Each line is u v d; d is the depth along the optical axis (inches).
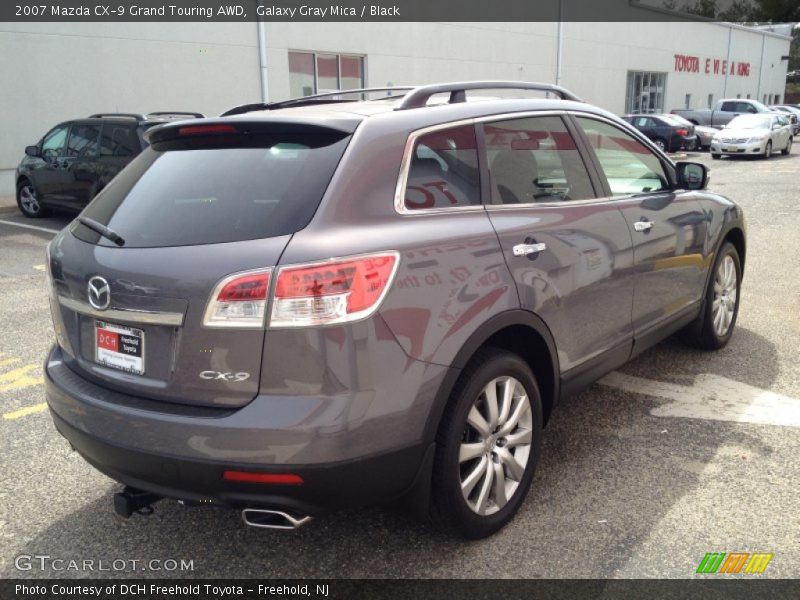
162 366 97.9
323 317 90.4
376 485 96.8
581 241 130.6
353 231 95.9
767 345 204.2
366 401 93.3
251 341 91.0
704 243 176.4
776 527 116.3
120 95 622.8
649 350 202.1
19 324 242.8
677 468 136.3
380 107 116.1
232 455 90.7
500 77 1026.7
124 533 120.6
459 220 110.5
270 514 97.8
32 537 119.6
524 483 120.5
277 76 735.7
